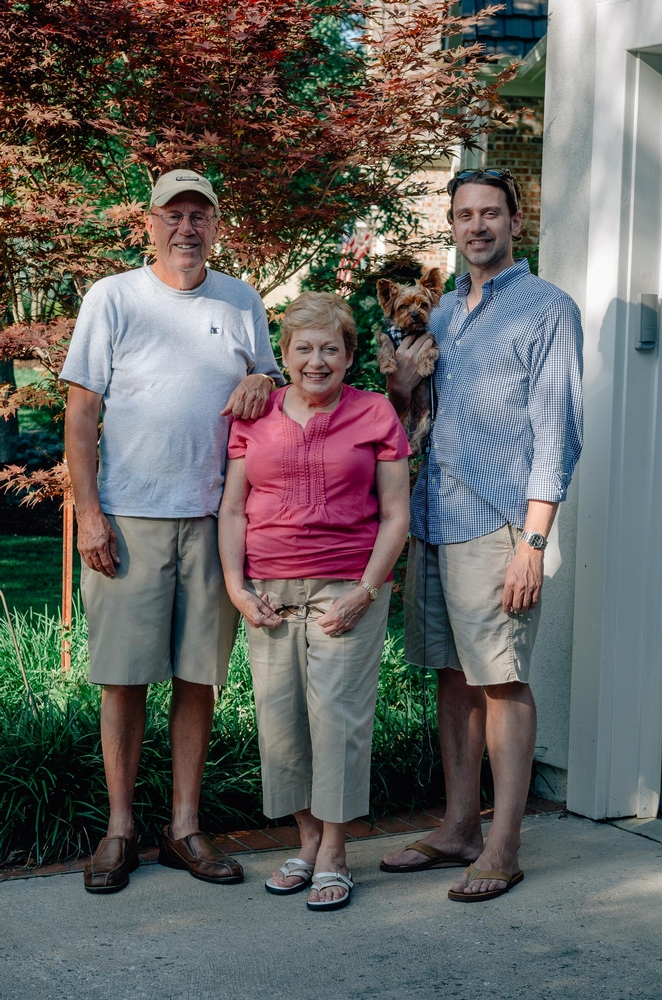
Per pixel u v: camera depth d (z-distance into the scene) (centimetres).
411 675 489
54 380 479
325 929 302
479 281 342
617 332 382
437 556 346
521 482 329
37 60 435
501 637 329
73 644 539
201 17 437
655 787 401
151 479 329
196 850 341
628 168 380
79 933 299
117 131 430
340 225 495
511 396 329
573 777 403
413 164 498
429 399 350
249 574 329
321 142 447
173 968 279
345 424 321
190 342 334
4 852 353
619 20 378
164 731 408
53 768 372
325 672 318
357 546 321
